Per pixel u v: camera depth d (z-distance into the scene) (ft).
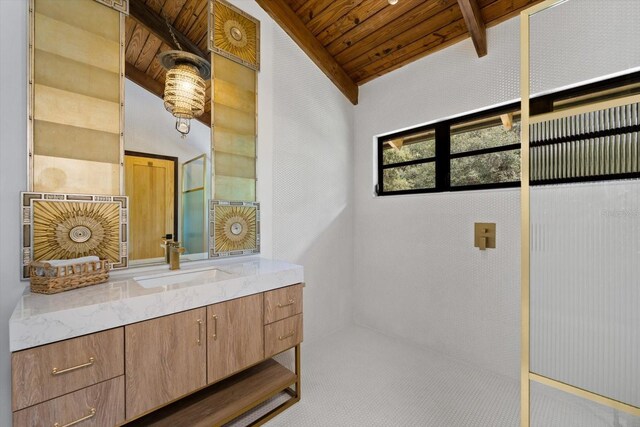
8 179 4.02
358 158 9.68
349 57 8.52
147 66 5.50
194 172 6.05
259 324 5.06
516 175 6.49
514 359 6.31
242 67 6.75
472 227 6.98
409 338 8.26
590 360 3.64
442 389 6.08
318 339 8.54
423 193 8.13
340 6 7.00
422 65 7.88
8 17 4.03
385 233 8.88
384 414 5.33
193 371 4.19
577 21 3.91
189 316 4.15
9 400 3.99
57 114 4.40
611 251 3.51
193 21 6.04
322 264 8.71
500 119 6.77
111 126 4.91
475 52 6.83
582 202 3.69
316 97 8.51
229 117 6.52
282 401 5.65
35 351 2.98
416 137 8.41
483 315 6.79
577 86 3.85
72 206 4.51
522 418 4.11
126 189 5.24
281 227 7.59
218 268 5.66
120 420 3.54
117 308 3.51
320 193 8.64
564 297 3.80
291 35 7.63
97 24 4.77
